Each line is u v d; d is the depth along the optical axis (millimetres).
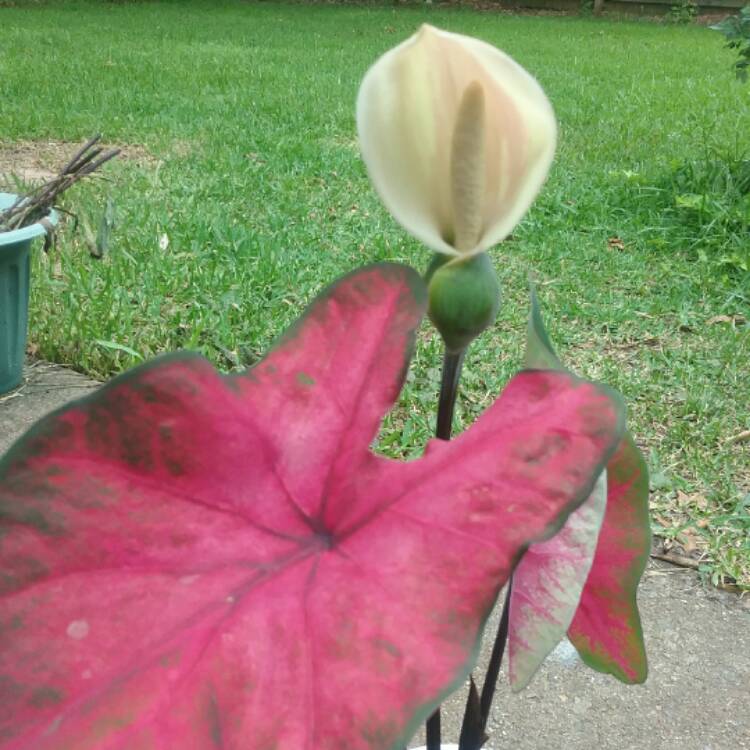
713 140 3107
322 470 293
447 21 7480
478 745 463
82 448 278
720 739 968
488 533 277
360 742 252
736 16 2359
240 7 7879
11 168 2656
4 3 7152
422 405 1485
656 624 1097
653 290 1979
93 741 249
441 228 344
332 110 3553
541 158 321
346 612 271
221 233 2088
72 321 1649
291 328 312
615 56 5582
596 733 974
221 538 283
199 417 288
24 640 260
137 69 4379
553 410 291
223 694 260
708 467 1342
